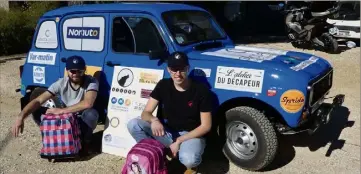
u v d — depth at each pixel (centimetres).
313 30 1148
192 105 411
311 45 1196
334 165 464
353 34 1231
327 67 483
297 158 484
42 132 466
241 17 1812
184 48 462
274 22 1773
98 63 512
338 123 595
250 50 498
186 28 488
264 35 1638
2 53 1330
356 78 865
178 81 402
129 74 484
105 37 508
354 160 476
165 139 429
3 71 1037
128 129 444
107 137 496
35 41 587
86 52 526
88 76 492
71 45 543
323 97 472
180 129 426
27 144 540
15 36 1343
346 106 674
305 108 411
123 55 493
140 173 389
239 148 443
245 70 421
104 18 507
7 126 615
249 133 429
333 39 1127
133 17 486
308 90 407
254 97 416
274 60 440
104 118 534
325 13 1135
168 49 460
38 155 504
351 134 553
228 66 430
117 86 491
